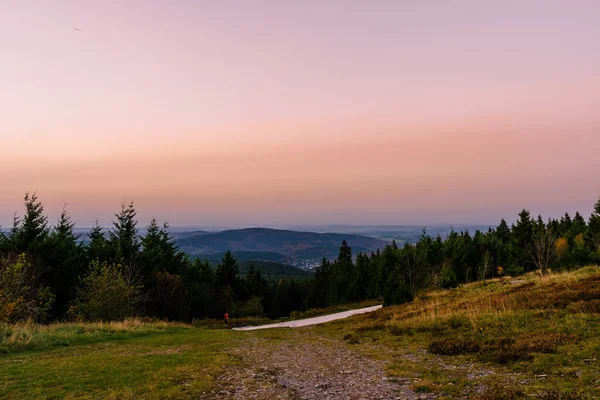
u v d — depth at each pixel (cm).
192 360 1560
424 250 8512
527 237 6819
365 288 9644
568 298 1838
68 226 5769
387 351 1728
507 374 1099
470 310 2252
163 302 5419
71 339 2247
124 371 1328
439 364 1335
